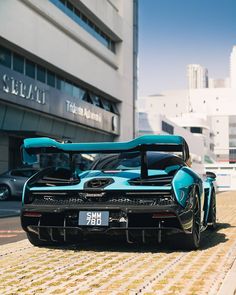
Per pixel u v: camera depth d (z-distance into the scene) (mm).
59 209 4965
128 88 41969
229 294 3287
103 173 5461
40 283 3814
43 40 25938
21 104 23062
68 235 5129
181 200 4836
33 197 5195
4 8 21781
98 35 37062
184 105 137500
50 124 27922
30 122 25297
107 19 36812
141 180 5043
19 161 24953
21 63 24891
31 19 24531
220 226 8031
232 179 40125
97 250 5418
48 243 5809
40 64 27047
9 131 22031
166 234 4891
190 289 3508
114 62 39594
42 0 25844
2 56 22953
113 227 4863
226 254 5062
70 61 29781
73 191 5000
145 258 4871
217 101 134000
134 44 44438
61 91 28047
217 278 3867
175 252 5238
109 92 37156
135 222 4848
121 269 4312
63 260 4824
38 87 24906
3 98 21375
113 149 5160
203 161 91625
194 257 4902
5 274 4180
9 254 5246
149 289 3533
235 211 11711
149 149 5129
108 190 4891
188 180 5102
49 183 5230
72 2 31188
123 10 41094
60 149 5332
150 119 61938
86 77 32469
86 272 4207
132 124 43156
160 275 4027
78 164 5984
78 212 4973
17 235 7406
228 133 126875
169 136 4949
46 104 25891
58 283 3801
